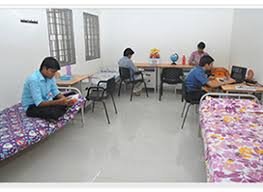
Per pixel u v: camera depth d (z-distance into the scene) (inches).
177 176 88.0
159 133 126.9
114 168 93.4
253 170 62.1
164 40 222.2
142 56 229.8
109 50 234.8
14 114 101.3
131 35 227.3
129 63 186.5
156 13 217.6
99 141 117.0
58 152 106.0
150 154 104.2
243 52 172.7
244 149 73.2
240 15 181.5
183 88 143.3
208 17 209.9
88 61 204.1
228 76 165.5
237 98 123.4
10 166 94.7
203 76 135.3
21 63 121.4
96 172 90.7
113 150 107.9
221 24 209.2
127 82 191.6
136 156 102.6
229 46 211.8
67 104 104.3
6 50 110.7
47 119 95.2
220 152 71.3
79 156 102.4
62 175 88.8
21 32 120.1
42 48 138.9
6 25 110.0
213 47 215.2
